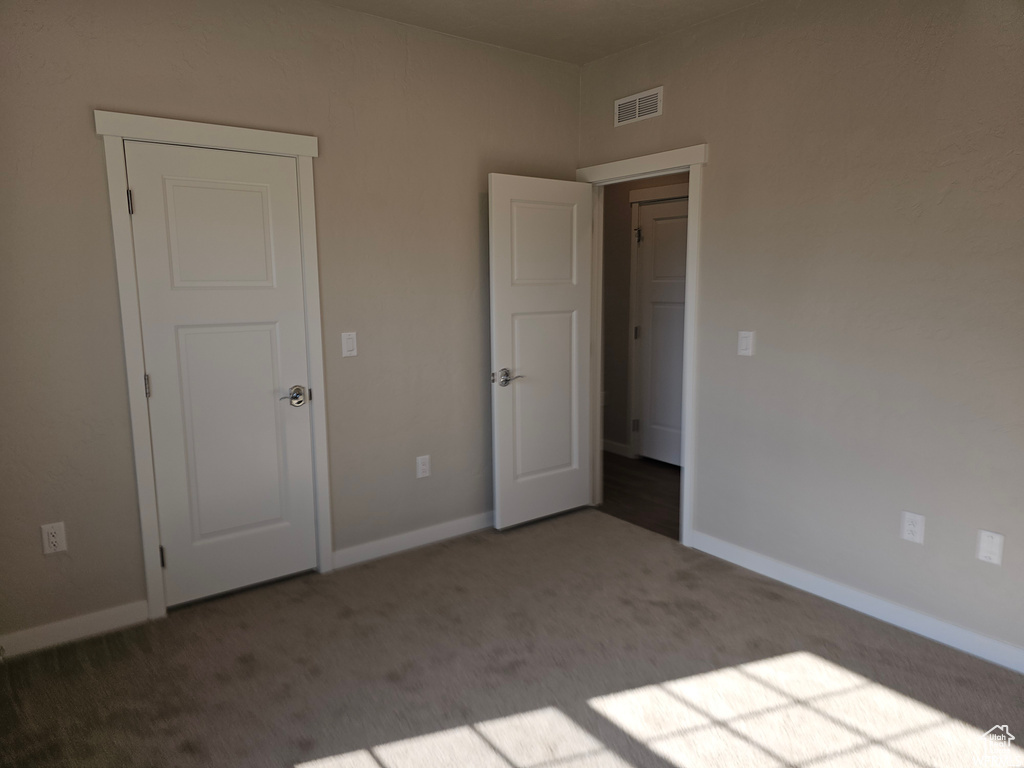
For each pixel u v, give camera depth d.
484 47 3.49
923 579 2.60
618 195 5.09
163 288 2.69
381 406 3.35
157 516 2.76
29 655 2.52
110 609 2.70
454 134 3.43
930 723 2.10
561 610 2.84
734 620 2.74
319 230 3.06
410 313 3.39
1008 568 2.37
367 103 3.13
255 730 2.09
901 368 2.60
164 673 2.39
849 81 2.66
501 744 2.02
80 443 2.58
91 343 2.57
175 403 2.77
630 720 2.13
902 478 2.63
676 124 3.36
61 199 2.45
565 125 3.85
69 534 2.59
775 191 2.96
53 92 2.40
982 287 2.36
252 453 2.98
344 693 2.28
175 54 2.63
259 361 2.96
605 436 5.50
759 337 3.08
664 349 4.93
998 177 2.29
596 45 3.51
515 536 3.69
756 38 2.97
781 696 2.24
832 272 2.78
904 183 2.53
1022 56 2.20
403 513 3.49
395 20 3.16
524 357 3.68
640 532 3.73
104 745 2.02
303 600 2.95
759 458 3.13
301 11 2.91
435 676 2.37
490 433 3.78
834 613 2.79
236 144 2.78
